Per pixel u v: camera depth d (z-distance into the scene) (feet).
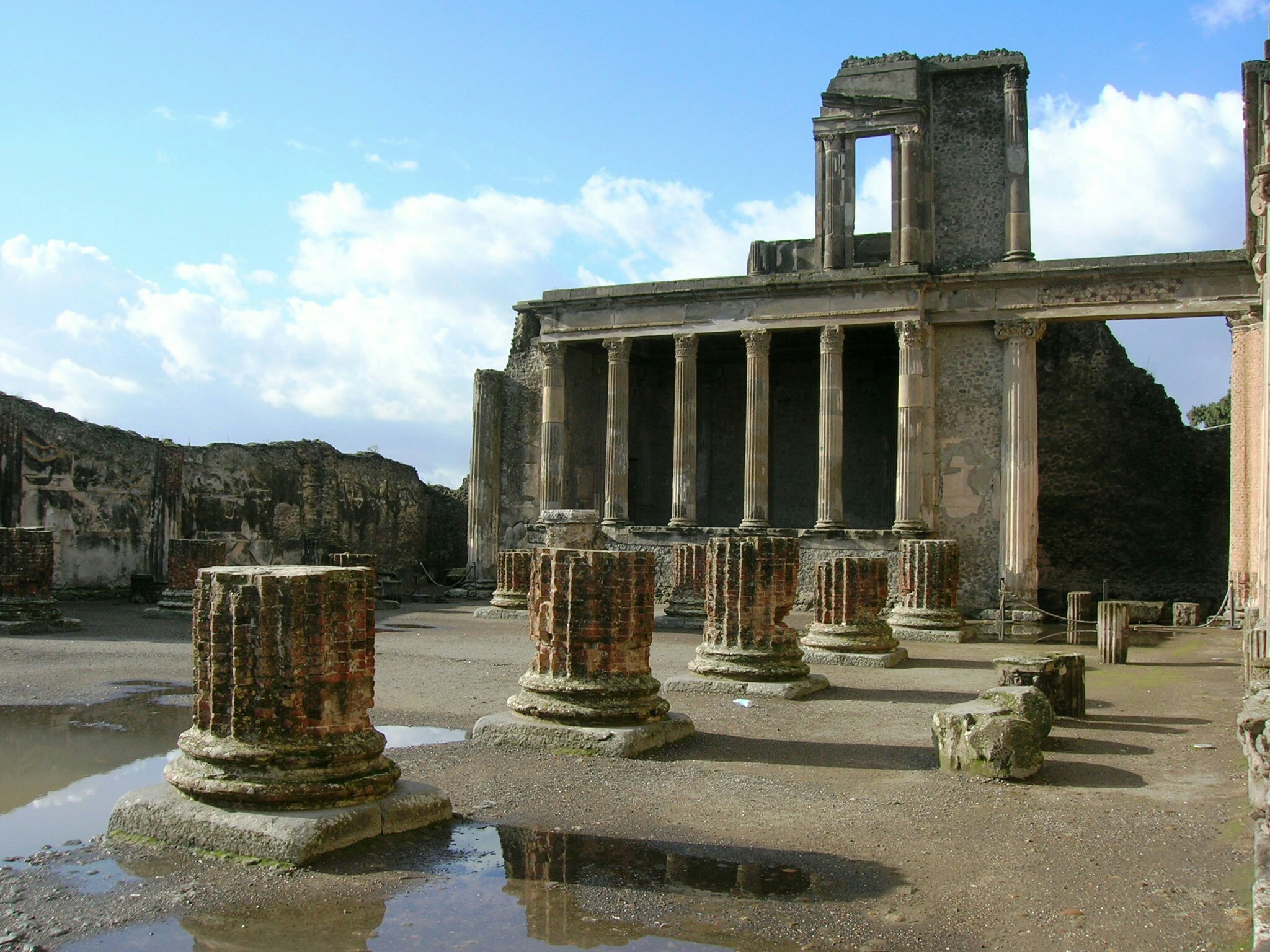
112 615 79.87
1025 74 101.65
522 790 28.12
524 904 19.92
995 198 101.30
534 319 117.08
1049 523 112.68
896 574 94.73
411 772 29.94
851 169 105.40
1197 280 88.99
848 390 118.93
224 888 20.35
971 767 30.55
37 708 40.65
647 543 104.32
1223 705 43.39
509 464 116.37
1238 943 18.12
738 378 122.83
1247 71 55.06
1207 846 23.54
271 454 113.50
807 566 98.17
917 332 96.12
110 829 23.34
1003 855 23.04
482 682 48.29
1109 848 23.49
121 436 97.96
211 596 23.44
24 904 19.43
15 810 26.50
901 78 104.37
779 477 121.08
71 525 92.58
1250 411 84.23
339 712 23.76
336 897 19.98
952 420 96.89
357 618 24.13
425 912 19.40
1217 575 107.34
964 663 57.52
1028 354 94.32
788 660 45.60
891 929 18.93
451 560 145.18
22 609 66.74
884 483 116.26
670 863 22.40
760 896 20.51
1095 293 92.53
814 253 110.52
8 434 86.58
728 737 35.86
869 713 40.81
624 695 33.99
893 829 25.05
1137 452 111.14
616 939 18.40
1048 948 18.13
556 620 34.27
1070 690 40.14
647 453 124.77
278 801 22.53
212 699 23.34
